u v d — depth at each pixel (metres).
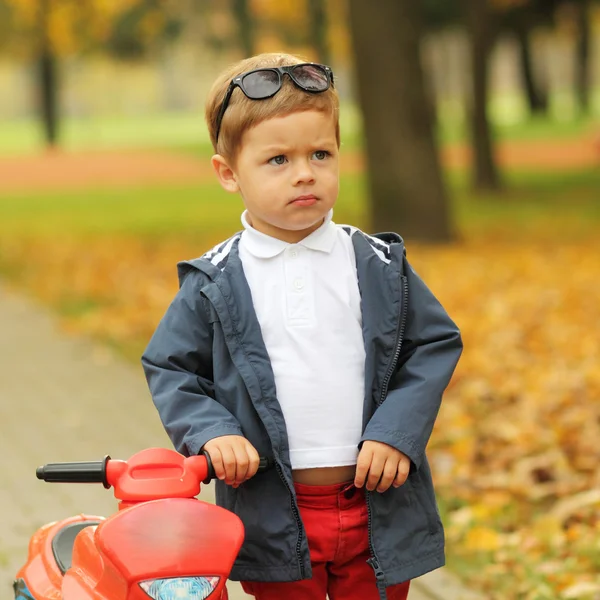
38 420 13.06
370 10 28.77
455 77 153.38
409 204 29.39
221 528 4.26
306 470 5.06
